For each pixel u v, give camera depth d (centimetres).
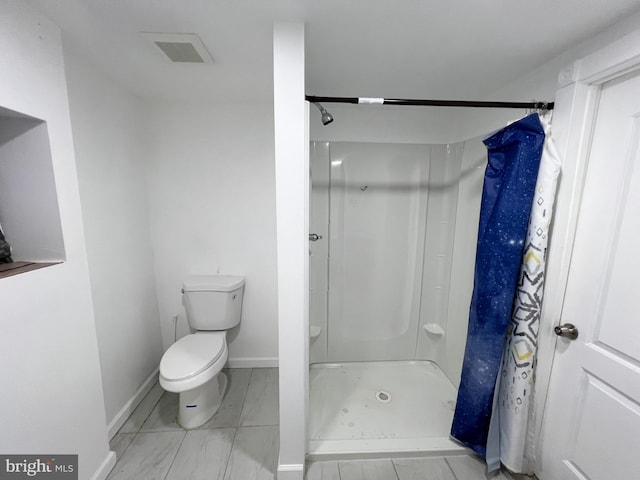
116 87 156
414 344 221
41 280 98
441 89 159
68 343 110
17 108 89
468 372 140
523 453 130
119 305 161
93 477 124
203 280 194
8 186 103
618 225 98
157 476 133
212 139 189
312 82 152
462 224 183
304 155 109
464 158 180
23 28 90
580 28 99
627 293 96
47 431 102
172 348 168
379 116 192
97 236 143
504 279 121
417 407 177
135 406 174
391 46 115
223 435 157
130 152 171
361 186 196
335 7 91
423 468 139
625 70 92
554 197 113
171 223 196
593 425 107
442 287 210
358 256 206
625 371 96
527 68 132
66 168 108
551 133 116
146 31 107
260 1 88
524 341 121
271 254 204
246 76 147
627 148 94
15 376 90
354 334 217
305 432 135
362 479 133
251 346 218
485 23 98
